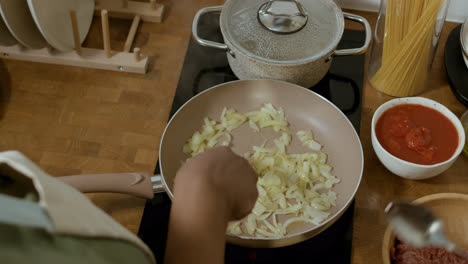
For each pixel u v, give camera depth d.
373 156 0.82
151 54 0.97
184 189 0.37
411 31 0.76
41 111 0.88
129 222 0.76
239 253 0.72
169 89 0.92
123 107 0.89
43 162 0.82
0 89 0.91
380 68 0.87
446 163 0.71
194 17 0.93
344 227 0.75
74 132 0.86
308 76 0.84
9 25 0.82
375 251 0.73
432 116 0.78
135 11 1.01
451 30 0.96
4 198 0.25
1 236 0.24
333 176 0.79
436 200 0.71
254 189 0.42
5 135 0.85
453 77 0.88
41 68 0.94
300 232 0.69
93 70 0.94
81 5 0.94
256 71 0.83
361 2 1.04
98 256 0.27
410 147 0.76
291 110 0.86
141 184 0.74
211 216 0.36
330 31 0.82
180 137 0.83
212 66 0.94
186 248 0.35
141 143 0.85
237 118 0.85
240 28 0.82
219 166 0.40
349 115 0.87
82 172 0.81
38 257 0.25
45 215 0.24
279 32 0.80
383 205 0.77
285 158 0.80
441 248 0.67
